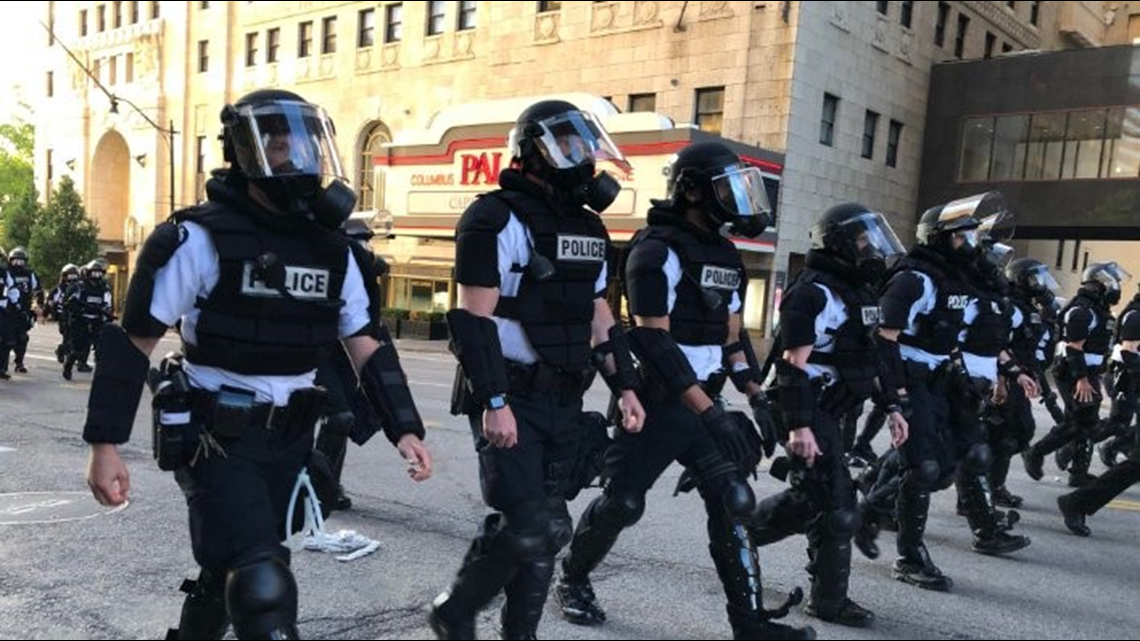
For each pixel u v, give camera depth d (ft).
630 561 15.55
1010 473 26.30
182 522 17.15
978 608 13.78
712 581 14.53
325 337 8.39
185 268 7.73
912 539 14.89
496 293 9.80
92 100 139.64
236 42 118.83
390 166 84.17
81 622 12.09
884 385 14.07
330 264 8.29
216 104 120.98
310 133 8.12
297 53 111.24
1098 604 14.16
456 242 9.97
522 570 10.09
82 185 141.08
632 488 11.79
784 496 13.09
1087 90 78.33
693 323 11.61
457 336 9.68
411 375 51.65
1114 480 18.28
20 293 42.34
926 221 15.96
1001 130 83.87
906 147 86.74
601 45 83.15
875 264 12.48
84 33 142.72
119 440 7.68
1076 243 66.90
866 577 15.26
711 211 11.56
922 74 87.45
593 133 10.38
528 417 9.98
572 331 10.18
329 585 13.89
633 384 10.92
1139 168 75.46
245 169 7.95
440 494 20.26
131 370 7.75
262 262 7.80
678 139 62.28
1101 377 25.64
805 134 74.33
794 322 12.28
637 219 64.34
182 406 7.95
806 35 72.95
